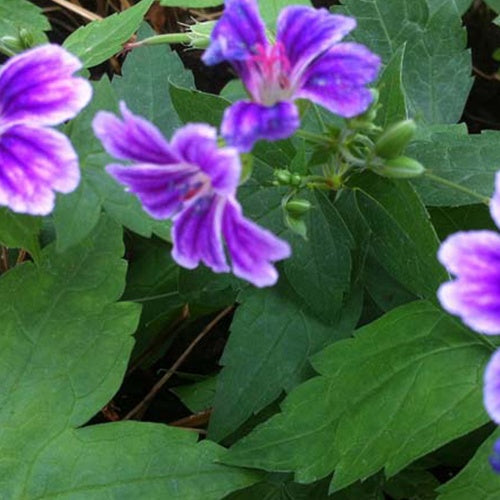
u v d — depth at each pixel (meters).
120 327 0.17
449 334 0.17
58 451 0.16
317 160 0.16
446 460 0.19
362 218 0.17
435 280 0.16
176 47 0.26
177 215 0.13
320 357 0.17
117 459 0.16
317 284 0.17
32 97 0.14
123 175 0.13
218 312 0.22
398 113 0.16
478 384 0.16
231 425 0.17
